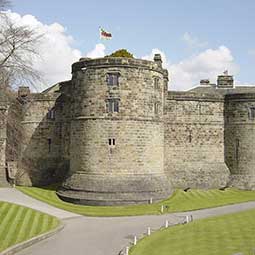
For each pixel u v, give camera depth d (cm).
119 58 4831
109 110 4825
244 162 5862
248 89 7038
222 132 6041
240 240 3120
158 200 4788
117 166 4756
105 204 4581
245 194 5503
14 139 5884
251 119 5859
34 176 5941
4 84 3225
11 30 3181
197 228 3566
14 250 2877
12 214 3909
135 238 3097
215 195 5416
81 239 3225
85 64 4934
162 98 5262
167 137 5791
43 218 3838
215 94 6022
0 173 5953
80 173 4875
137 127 4841
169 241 3136
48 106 5988
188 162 5850
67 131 5788
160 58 5762
